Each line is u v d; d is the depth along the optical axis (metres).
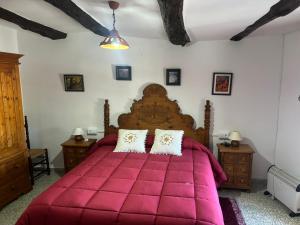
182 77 3.94
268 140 3.89
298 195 2.88
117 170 2.82
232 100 3.89
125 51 3.99
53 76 4.20
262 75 3.76
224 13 2.30
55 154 4.46
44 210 2.03
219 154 3.68
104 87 4.13
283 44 3.62
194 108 3.99
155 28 3.16
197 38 3.63
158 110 4.02
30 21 3.12
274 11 2.13
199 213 1.95
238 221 2.85
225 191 3.60
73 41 4.07
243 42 3.73
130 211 1.98
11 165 3.30
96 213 1.97
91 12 2.55
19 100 3.43
